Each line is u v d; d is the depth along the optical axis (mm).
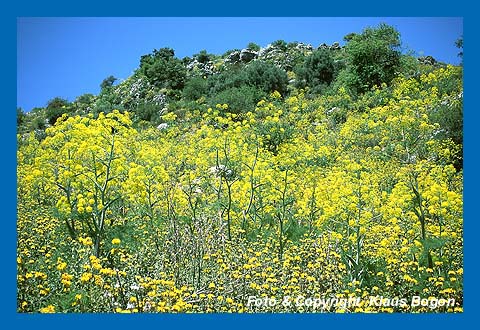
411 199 7395
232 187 10289
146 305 5559
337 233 7516
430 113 15656
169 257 7164
